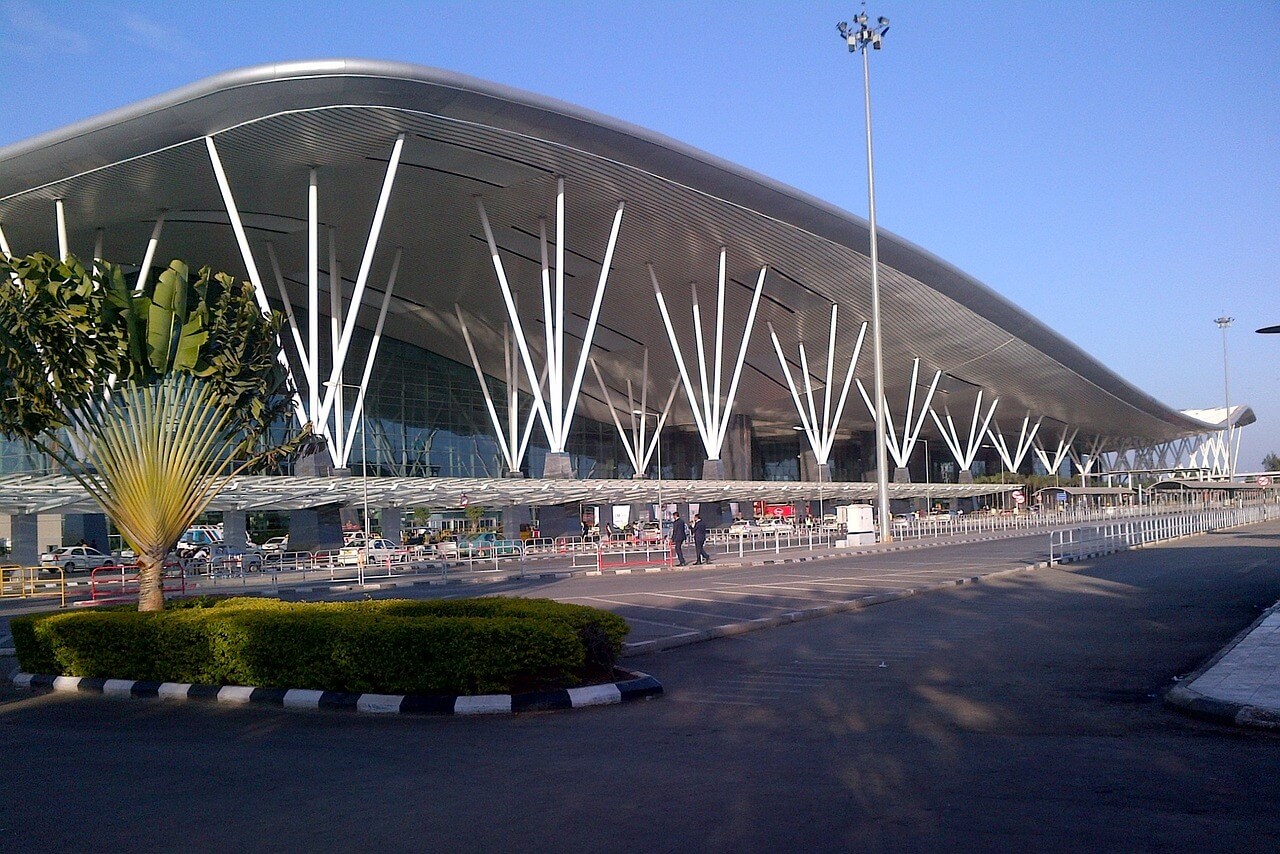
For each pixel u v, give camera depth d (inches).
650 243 1838.1
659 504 1913.1
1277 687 367.9
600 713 374.0
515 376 2319.1
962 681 420.5
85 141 1279.5
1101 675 428.8
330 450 1617.9
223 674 442.6
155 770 299.9
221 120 1288.1
